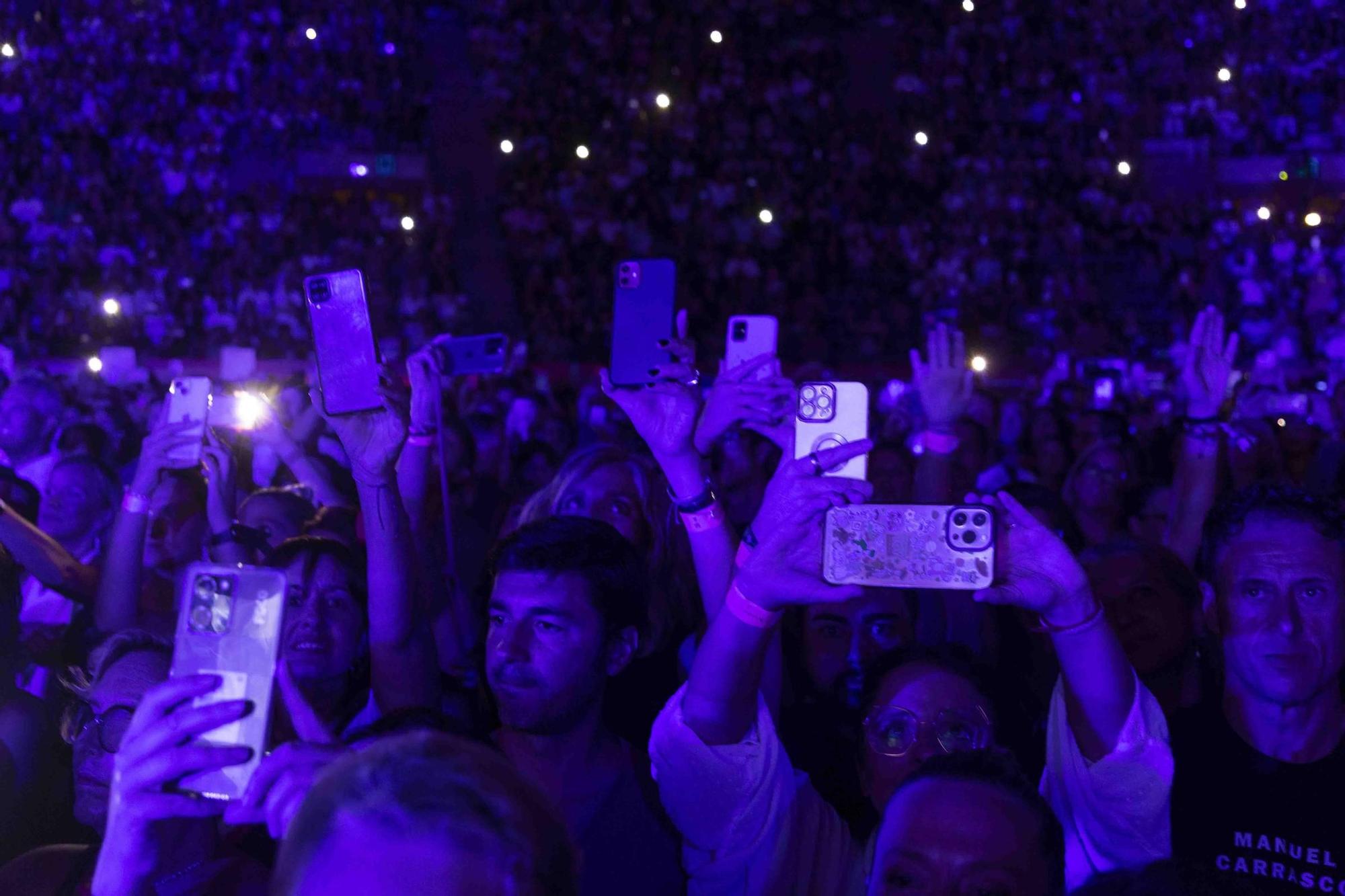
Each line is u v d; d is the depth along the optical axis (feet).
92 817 10.50
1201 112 83.61
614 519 14.33
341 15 88.63
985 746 9.82
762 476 21.38
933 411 15.78
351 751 5.89
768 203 81.30
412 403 13.26
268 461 26.94
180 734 6.53
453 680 11.85
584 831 9.45
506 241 81.05
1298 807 9.25
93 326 69.00
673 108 87.56
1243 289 72.33
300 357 70.13
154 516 17.42
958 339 15.76
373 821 4.57
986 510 7.80
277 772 6.50
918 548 7.82
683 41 90.02
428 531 14.79
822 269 77.97
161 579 17.42
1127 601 12.08
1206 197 80.59
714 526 10.64
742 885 8.80
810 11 91.45
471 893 4.50
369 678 11.88
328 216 78.48
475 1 91.81
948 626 14.20
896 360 71.56
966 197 80.79
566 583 9.49
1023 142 83.87
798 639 13.25
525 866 4.58
